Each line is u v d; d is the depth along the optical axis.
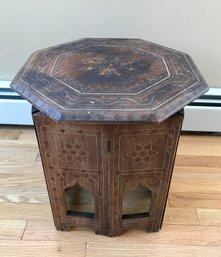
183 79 0.81
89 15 1.20
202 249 0.99
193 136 1.49
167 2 1.15
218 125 1.42
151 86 0.77
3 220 1.08
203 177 1.26
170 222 1.07
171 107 0.71
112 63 0.89
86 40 1.05
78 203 1.12
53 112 0.69
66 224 1.02
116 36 1.24
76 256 0.97
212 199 1.16
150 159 0.84
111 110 0.69
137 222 1.00
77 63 0.89
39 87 0.77
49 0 1.17
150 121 0.68
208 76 1.32
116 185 0.88
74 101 0.72
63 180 0.90
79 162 0.85
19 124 1.50
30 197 1.17
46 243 1.01
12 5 1.18
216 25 1.19
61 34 1.25
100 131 0.77
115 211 0.94
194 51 1.26
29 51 1.29
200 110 1.37
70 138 0.80
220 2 1.14
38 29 1.24
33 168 1.30
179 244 1.00
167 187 0.91
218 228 1.06
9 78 1.37
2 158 1.35
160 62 0.90
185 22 1.19
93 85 0.78
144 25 1.21
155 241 1.01
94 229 1.02
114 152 0.81
